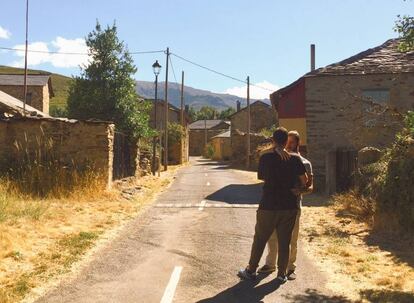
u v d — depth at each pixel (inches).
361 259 292.0
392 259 294.0
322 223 426.0
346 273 263.0
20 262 274.5
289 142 254.1
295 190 237.3
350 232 382.9
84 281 244.7
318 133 725.9
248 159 1425.9
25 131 573.9
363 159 497.7
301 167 238.1
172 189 745.0
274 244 259.4
